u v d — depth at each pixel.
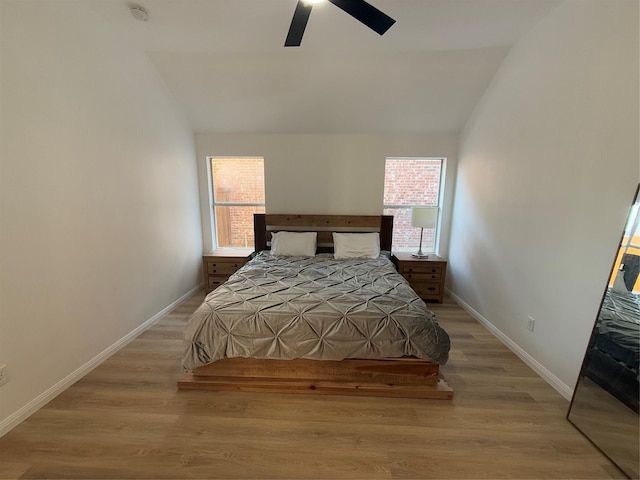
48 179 1.90
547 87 2.24
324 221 4.02
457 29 2.44
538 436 1.69
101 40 2.30
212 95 3.36
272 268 3.02
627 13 1.63
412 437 1.68
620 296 1.60
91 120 2.23
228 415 1.82
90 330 2.25
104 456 1.53
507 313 2.70
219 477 1.44
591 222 1.85
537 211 2.33
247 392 2.03
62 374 2.02
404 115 3.55
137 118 2.75
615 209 1.70
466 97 3.25
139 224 2.81
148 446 1.60
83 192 2.16
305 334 1.95
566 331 2.03
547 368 2.19
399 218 4.14
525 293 2.46
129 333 2.69
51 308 1.93
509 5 2.14
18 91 1.71
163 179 3.20
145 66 2.85
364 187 3.99
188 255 3.78
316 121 3.70
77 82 2.10
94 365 2.28
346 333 1.95
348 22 2.33
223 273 3.86
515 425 1.77
